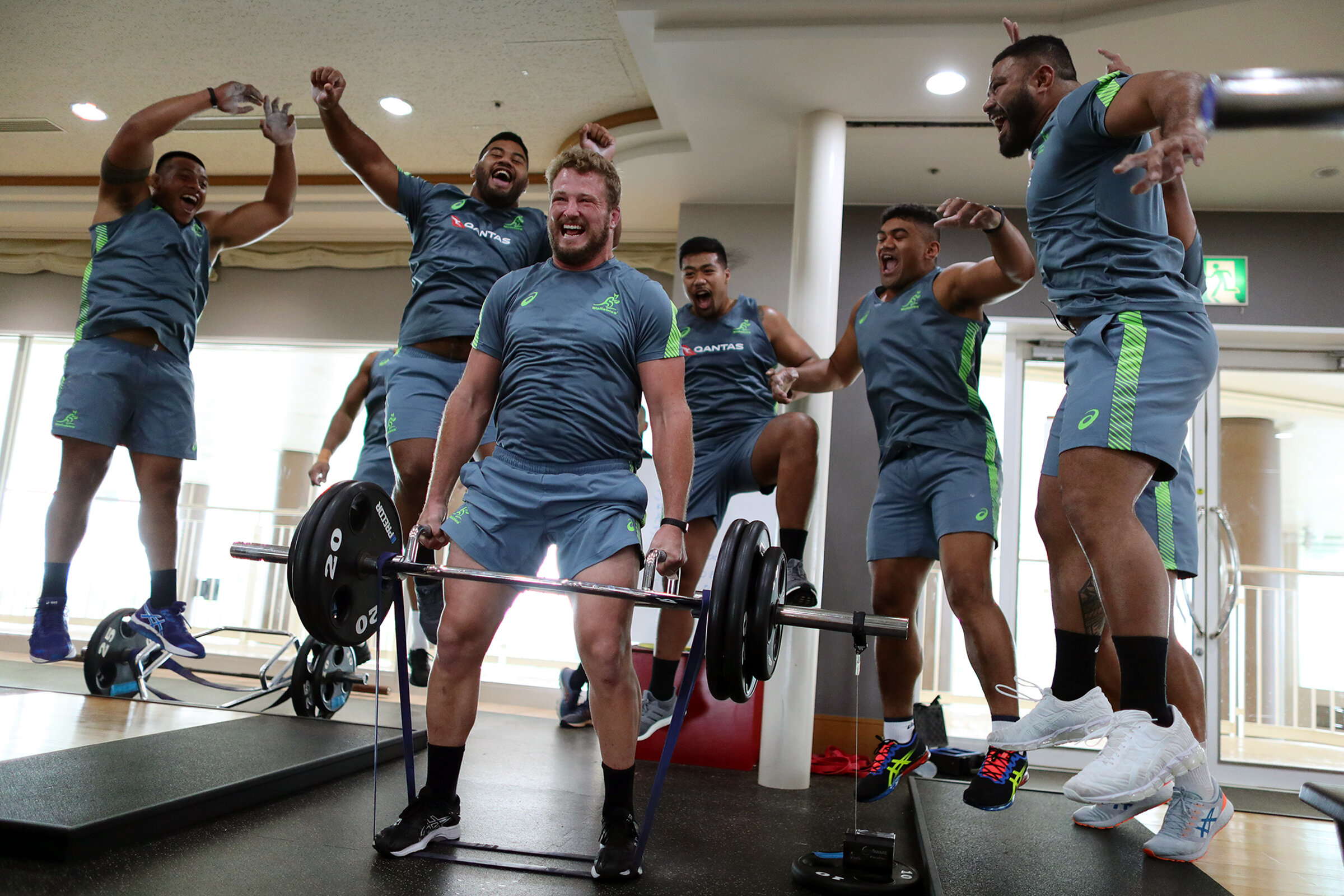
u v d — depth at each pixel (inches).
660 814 105.7
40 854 69.8
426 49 173.2
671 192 203.9
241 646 276.5
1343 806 54.5
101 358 135.6
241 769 92.8
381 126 202.8
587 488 80.0
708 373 133.8
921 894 77.7
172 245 139.7
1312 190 182.7
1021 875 71.9
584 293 85.4
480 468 83.2
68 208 239.3
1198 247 89.1
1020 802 101.7
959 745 192.2
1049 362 200.8
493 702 220.5
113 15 167.8
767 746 131.9
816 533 140.2
